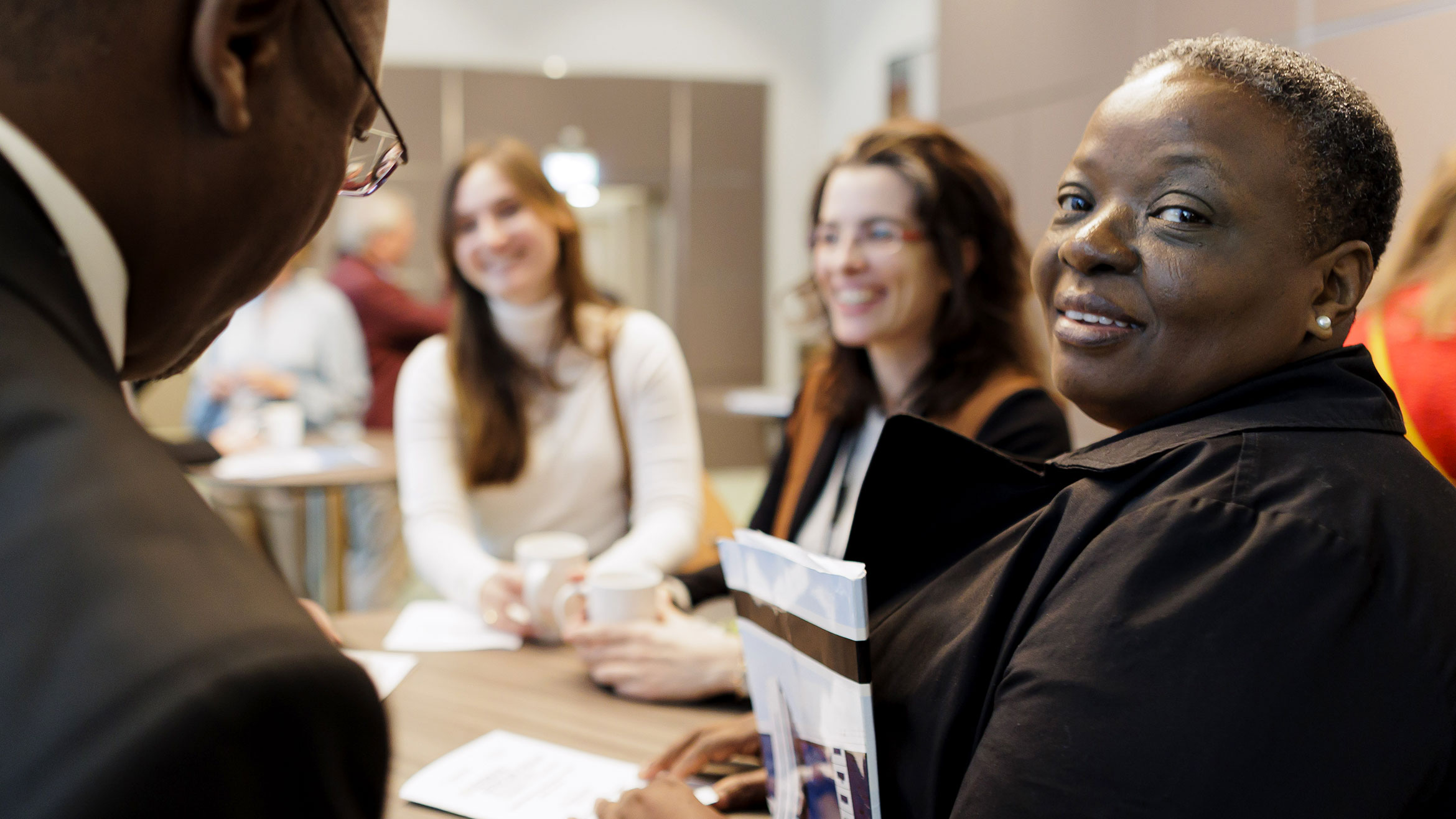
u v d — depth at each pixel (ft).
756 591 2.31
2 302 0.95
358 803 0.90
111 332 1.09
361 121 1.40
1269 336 1.78
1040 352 4.51
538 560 4.25
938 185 4.23
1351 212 1.77
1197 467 1.66
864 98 21.52
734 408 17.04
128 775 0.76
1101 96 9.79
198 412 10.90
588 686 3.76
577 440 5.69
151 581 0.86
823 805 2.15
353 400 11.25
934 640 2.00
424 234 19.84
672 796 2.39
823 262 4.52
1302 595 1.47
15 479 0.90
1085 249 1.83
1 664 0.83
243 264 1.29
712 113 21.33
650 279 21.62
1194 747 1.44
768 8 22.63
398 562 11.21
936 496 2.19
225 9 1.07
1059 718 1.54
